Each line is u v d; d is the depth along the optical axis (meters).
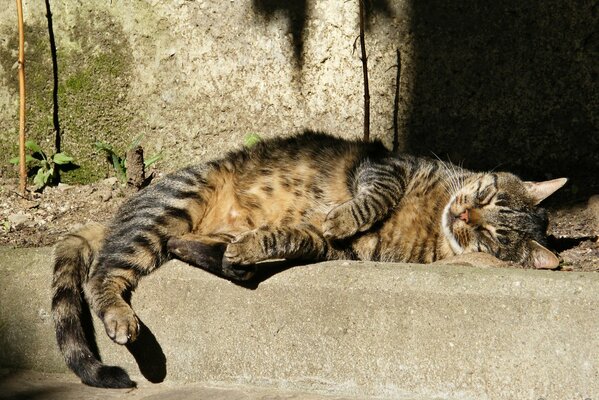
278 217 5.58
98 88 6.70
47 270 5.05
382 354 4.61
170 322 4.91
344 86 6.50
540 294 4.38
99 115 6.73
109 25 6.62
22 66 6.42
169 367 4.93
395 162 5.59
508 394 4.44
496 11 6.29
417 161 5.70
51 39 6.64
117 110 6.73
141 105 6.72
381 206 5.28
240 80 6.61
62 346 4.82
